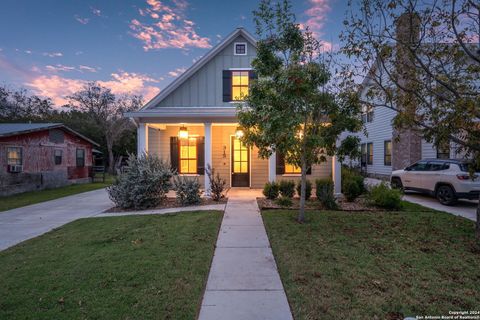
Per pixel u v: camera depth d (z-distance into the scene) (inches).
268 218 263.0
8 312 108.9
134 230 226.8
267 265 158.6
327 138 238.7
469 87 218.8
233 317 106.3
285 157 248.4
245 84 435.2
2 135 500.7
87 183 755.4
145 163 341.7
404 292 123.6
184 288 127.1
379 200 309.1
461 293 123.5
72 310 109.7
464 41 221.8
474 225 239.1
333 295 121.0
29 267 153.3
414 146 540.4
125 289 126.2
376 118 709.3
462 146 206.1
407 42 219.5
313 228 228.5
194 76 435.8
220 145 485.7
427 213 285.9
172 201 363.3
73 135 723.4
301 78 211.0
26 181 561.0
